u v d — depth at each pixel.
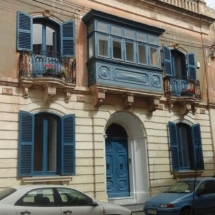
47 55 13.13
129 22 14.86
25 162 11.78
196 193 10.82
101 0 15.22
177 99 16.25
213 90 18.27
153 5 16.94
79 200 8.33
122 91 14.02
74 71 13.48
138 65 14.70
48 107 12.77
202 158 16.78
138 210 13.16
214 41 19.31
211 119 17.75
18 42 12.52
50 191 8.09
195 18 18.58
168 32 17.38
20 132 11.87
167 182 15.27
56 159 12.84
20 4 13.01
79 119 13.43
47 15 13.52
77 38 14.16
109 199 14.10
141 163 15.20
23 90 12.30
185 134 17.03
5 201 7.39
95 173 13.23
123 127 15.97
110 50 14.05
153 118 15.59
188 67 17.48
